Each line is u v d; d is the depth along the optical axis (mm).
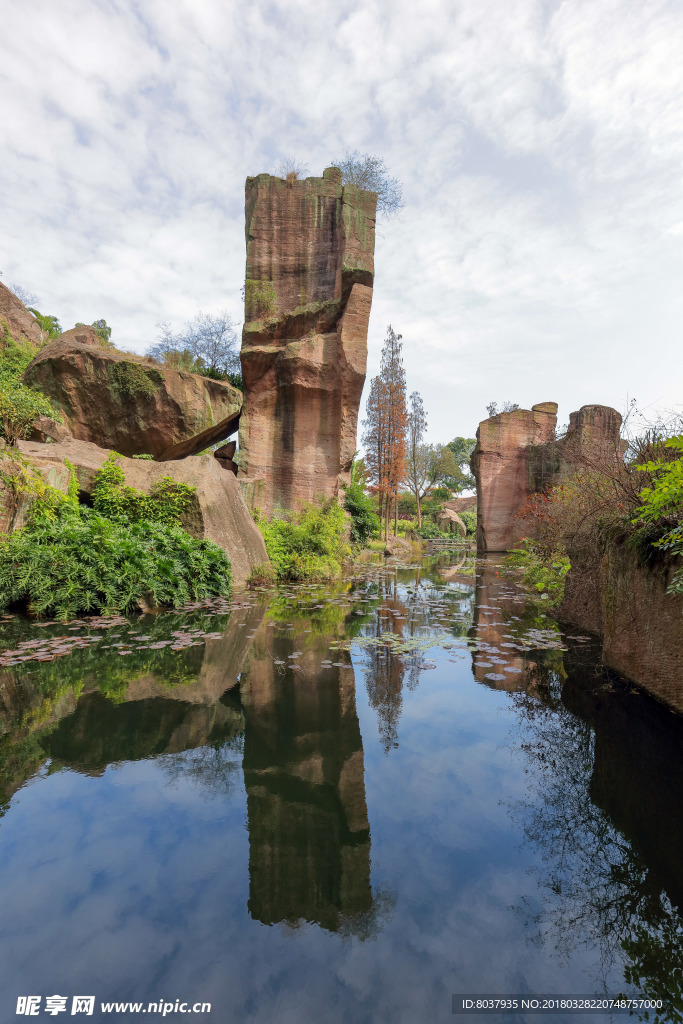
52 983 1187
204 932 1354
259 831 1821
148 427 12859
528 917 1421
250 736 2674
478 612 7012
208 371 18281
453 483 57625
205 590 7848
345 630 5570
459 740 2654
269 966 1247
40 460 7414
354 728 2797
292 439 16703
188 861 1646
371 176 18594
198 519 8750
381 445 28797
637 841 1787
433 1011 1111
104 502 8445
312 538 12703
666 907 1473
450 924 1390
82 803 1998
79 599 6008
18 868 1604
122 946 1302
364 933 1348
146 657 4234
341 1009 1114
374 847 1731
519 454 28375
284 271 17219
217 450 19750
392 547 25328
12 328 15516
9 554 5934
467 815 1949
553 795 2092
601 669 4039
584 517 5137
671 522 3199
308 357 16234
